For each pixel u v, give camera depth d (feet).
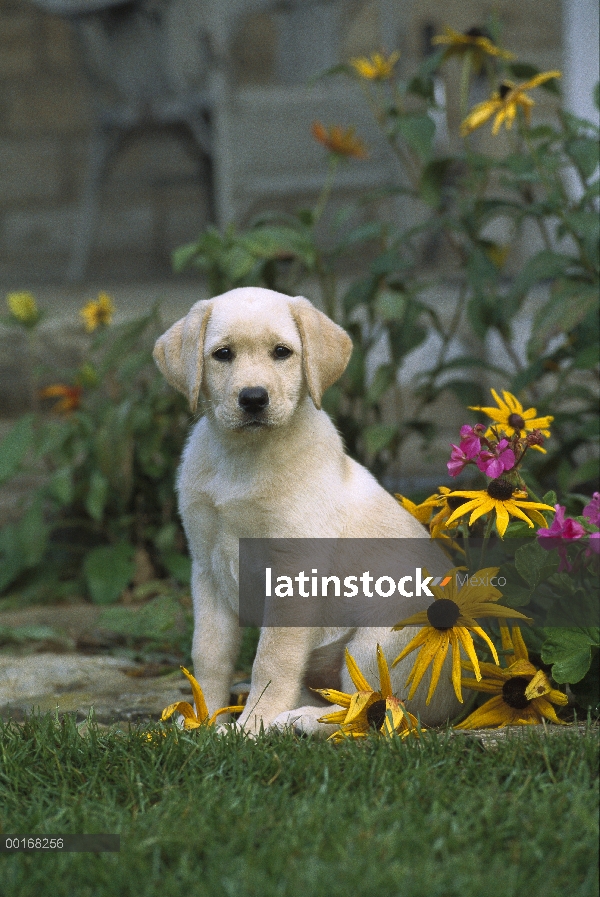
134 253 41.32
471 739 9.68
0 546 18.70
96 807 8.46
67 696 12.67
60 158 41.04
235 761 9.06
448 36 15.76
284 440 10.37
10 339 23.30
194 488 10.69
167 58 28.63
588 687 11.17
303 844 7.68
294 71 36.73
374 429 16.67
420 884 7.04
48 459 19.63
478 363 17.47
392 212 32.30
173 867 7.55
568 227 14.92
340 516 10.58
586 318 15.08
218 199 28.76
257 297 10.39
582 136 15.80
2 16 40.06
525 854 7.54
